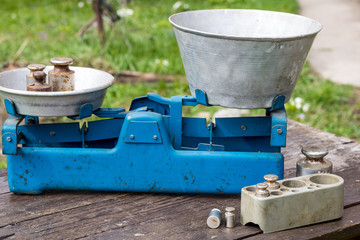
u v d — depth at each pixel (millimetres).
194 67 2262
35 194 2443
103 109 2521
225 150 2666
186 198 2402
